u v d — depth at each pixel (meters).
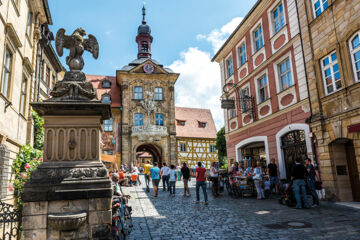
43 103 4.47
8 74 11.12
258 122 15.56
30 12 14.60
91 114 4.74
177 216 8.10
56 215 4.10
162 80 34.72
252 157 16.98
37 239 4.04
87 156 4.61
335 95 10.12
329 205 9.37
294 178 9.16
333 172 10.10
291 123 12.67
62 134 4.63
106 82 37.09
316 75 11.20
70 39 5.27
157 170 12.88
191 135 39.22
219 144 36.62
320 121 10.66
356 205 8.94
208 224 7.00
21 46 11.99
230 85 18.80
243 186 11.83
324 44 10.83
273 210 8.75
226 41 19.28
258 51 15.92
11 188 10.30
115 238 4.52
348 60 9.64
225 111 20.20
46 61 19.27
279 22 14.37
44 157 4.49
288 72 13.38
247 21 16.88
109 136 32.34
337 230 6.12
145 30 39.47
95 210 4.27
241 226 6.73
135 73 33.69
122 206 5.93
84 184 4.32
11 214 5.08
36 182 4.22
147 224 7.10
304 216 7.72
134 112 33.12
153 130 31.95
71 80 5.01
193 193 14.18
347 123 9.51
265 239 5.60
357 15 9.31
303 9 12.10
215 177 12.48
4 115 10.34
